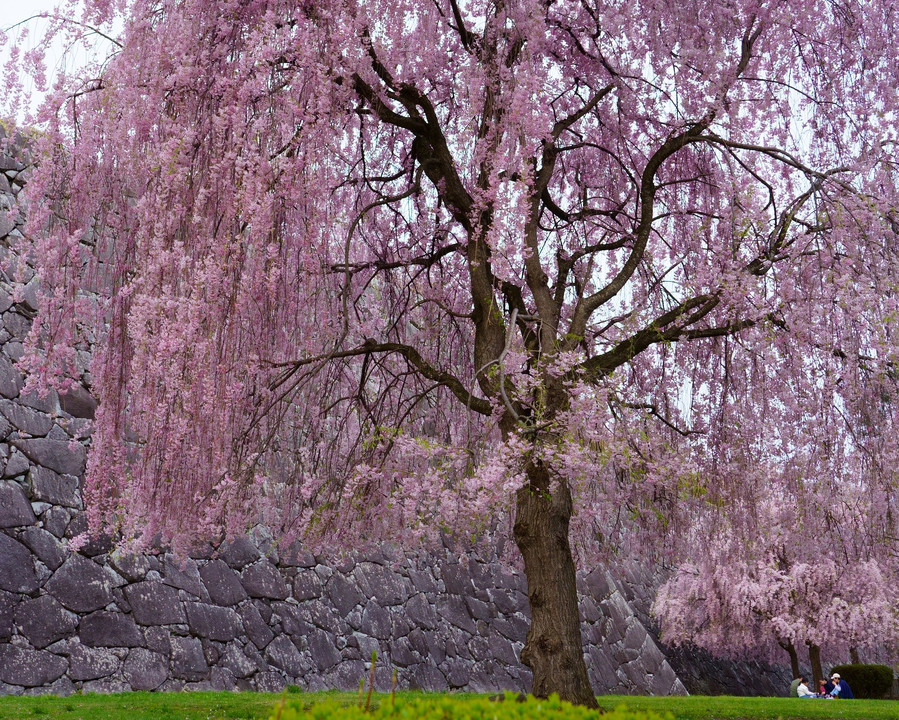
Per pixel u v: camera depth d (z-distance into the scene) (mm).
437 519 7977
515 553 11883
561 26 10422
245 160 7418
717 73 9289
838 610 22266
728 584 22969
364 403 10258
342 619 16109
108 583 12812
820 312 8984
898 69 9695
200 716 8172
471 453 8266
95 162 8141
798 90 10008
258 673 14109
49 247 8141
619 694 21891
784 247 9328
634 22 9977
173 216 7652
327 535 10305
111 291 8477
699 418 10445
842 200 9086
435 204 11617
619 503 9914
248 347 8289
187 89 7867
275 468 10789
